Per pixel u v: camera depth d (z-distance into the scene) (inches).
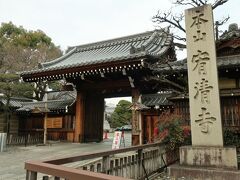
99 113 824.9
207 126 257.9
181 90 524.7
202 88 265.7
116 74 679.1
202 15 277.6
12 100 915.4
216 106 256.8
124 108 1889.8
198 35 276.5
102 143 740.0
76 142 734.5
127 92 742.5
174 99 468.4
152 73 584.7
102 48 877.8
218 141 251.4
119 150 199.6
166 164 332.5
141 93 663.1
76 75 678.5
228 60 468.1
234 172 223.1
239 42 477.4
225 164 239.8
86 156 152.6
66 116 783.7
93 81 733.3
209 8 274.8
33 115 863.7
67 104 783.1
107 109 2746.1
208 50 269.0
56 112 791.1
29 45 1236.5
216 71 262.5
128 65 588.7
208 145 255.1
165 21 462.3
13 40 1222.9
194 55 275.3
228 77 489.1
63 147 612.1
